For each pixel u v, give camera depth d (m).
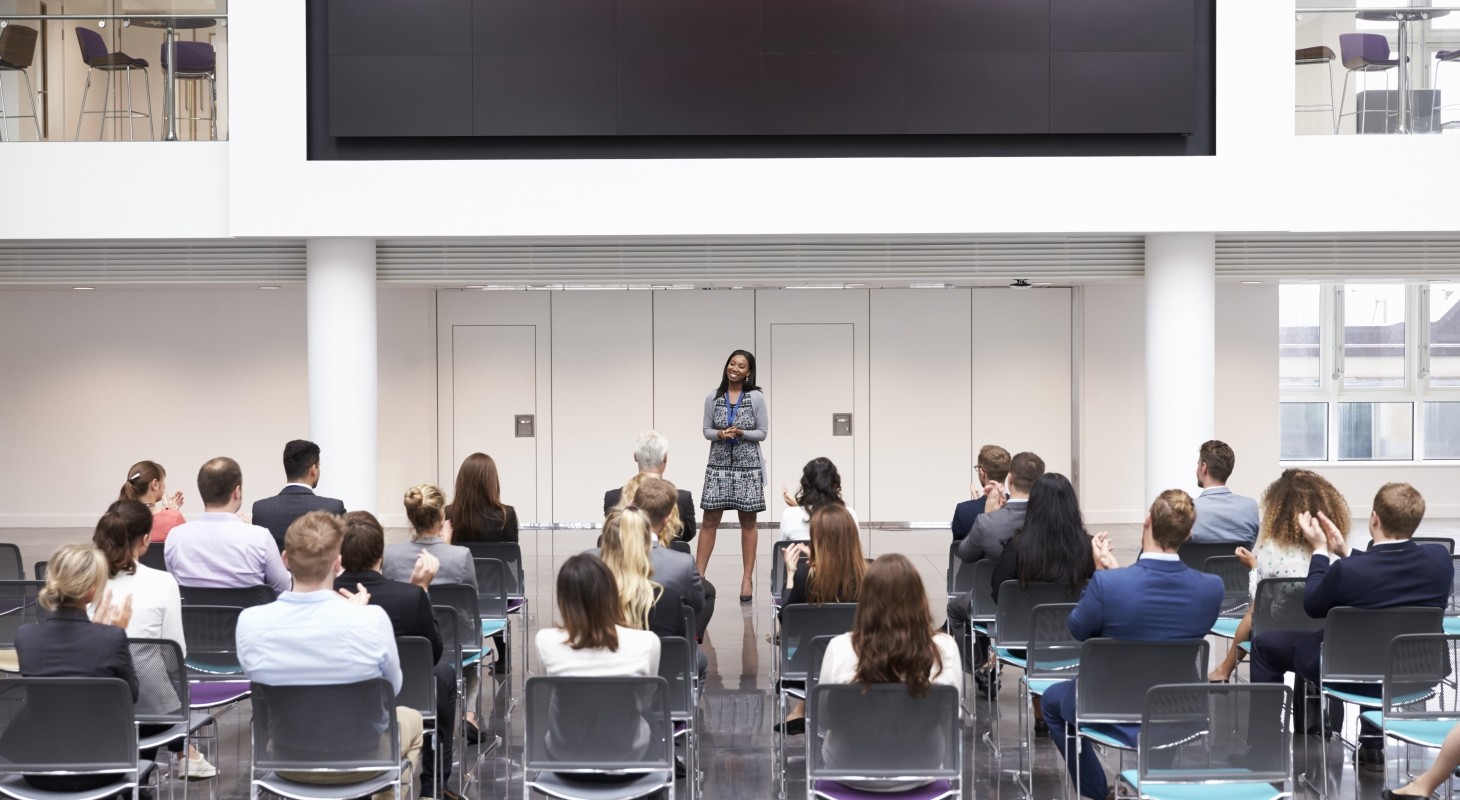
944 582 11.09
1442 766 4.85
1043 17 10.21
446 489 14.62
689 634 5.77
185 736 4.86
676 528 6.82
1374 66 10.43
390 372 14.38
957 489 14.72
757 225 10.33
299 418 14.46
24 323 14.40
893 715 4.29
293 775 4.47
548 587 10.95
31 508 14.44
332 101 10.23
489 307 14.59
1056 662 5.76
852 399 14.70
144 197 10.44
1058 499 6.15
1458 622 6.33
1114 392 14.54
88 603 4.54
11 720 4.31
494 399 14.61
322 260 10.72
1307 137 10.43
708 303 14.62
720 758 6.26
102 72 10.45
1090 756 5.19
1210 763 4.31
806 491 7.62
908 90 10.21
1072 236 11.23
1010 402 14.73
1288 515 6.19
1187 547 7.02
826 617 5.82
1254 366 14.48
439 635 5.24
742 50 10.21
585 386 14.63
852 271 11.40
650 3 10.19
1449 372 16.77
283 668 4.34
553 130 10.22
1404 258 11.27
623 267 11.44
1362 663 5.38
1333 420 16.77
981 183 10.30
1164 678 4.76
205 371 14.45
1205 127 10.46
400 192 10.32
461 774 5.86
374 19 10.20
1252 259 11.34
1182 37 10.23
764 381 14.66
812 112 10.21
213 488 6.03
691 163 10.30
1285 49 10.24
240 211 10.27
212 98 10.45
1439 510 16.38
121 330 14.44
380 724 4.38
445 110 10.23
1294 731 6.59
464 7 10.20
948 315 14.70
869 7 10.19
